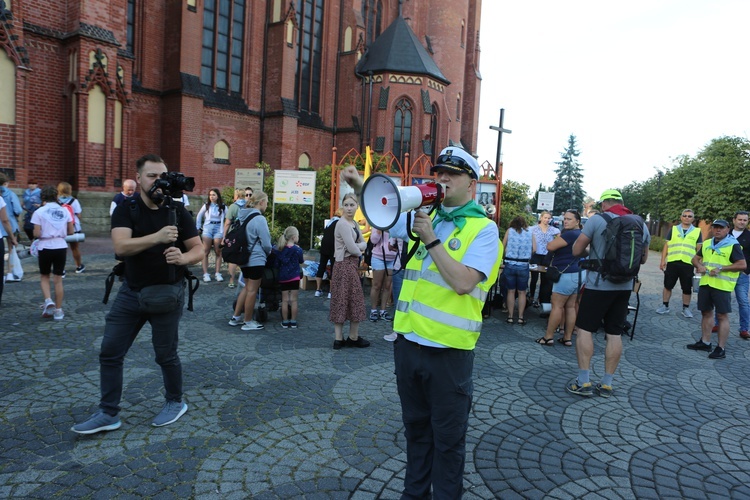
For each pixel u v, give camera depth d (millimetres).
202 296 9008
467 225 2475
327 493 3078
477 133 42719
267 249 6758
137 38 21062
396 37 31906
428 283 2482
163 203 3582
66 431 3750
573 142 79562
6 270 9664
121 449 3525
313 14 29438
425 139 31297
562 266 6707
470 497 3102
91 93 17094
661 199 43031
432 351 2445
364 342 6340
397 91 31000
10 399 4273
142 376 4918
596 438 3998
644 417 4473
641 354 6633
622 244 4727
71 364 5168
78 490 3014
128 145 18406
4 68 14734
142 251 3594
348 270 6148
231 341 6316
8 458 3352
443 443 2486
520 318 8117
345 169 2580
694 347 6988
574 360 6195
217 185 24453
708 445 3953
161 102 21922
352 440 3785
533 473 3414
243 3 25375
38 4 16094
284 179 12891
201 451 3539
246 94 25750
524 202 21812
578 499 3119
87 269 11000
